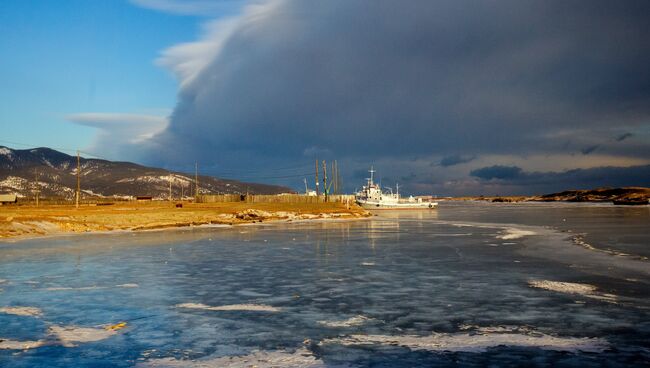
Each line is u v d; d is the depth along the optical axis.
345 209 127.56
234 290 23.77
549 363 13.18
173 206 119.62
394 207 186.00
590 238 49.78
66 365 13.38
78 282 25.95
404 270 29.66
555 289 23.14
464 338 15.57
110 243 47.91
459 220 96.94
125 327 17.19
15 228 56.38
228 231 66.31
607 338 15.36
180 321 17.95
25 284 25.39
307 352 14.37
